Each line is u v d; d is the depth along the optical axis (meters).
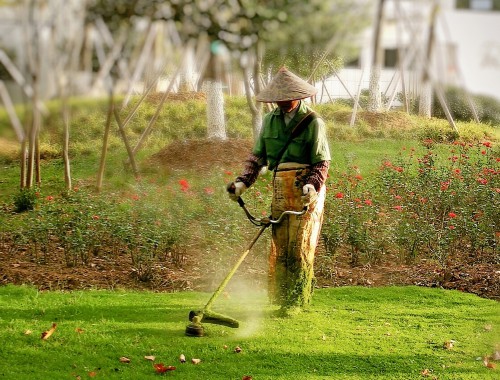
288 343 5.75
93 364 5.17
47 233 8.66
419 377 5.12
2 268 8.09
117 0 8.16
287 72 6.21
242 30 10.02
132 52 8.91
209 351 5.50
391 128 15.48
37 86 7.50
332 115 16.53
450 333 6.16
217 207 9.50
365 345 5.76
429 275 8.25
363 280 8.10
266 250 8.75
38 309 6.50
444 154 14.33
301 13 10.55
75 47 7.68
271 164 6.34
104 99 9.95
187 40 9.95
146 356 5.29
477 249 9.15
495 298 7.51
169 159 13.59
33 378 4.84
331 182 11.73
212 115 14.66
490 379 5.11
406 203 10.25
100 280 7.82
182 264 8.41
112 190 11.92
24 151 11.20
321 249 9.15
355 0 12.58
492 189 10.05
